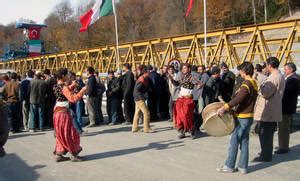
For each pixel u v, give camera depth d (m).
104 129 12.35
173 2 66.19
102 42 73.69
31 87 12.29
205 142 9.68
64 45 78.31
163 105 13.94
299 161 7.69
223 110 6.71
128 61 22.98
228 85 11.62
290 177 6.66
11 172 7.59
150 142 9.89
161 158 8.20
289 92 8.15
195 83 10.84
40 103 12.36
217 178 6.68
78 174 7.23
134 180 6.72
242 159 6.91
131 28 76.94
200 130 11.23
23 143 10.46
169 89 13.05
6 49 51.59
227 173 6.95
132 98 13.29
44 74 13.12
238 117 6.85
